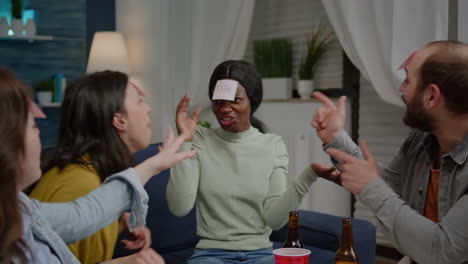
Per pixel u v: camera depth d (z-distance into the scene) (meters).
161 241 2.34
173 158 1.26
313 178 1.71
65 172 1.42
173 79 4.15
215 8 3.80
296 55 3.85
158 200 2.34
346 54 3.48
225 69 1.84
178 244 2.40
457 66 1.25
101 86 1.51
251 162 1.87
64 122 1.51
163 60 4.24
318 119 1.55
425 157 1.52
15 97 0.92
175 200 1.76
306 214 2.40
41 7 4.45
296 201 1.74
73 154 1.44
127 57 4.31
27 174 1.02
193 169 1.83
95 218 1.14
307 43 3.66
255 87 1.85
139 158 2.33
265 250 1.87
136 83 4.44
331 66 3.67
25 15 4.38
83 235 1.14
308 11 3.75
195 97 3.95
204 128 1.96
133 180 1.17
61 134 1.52
